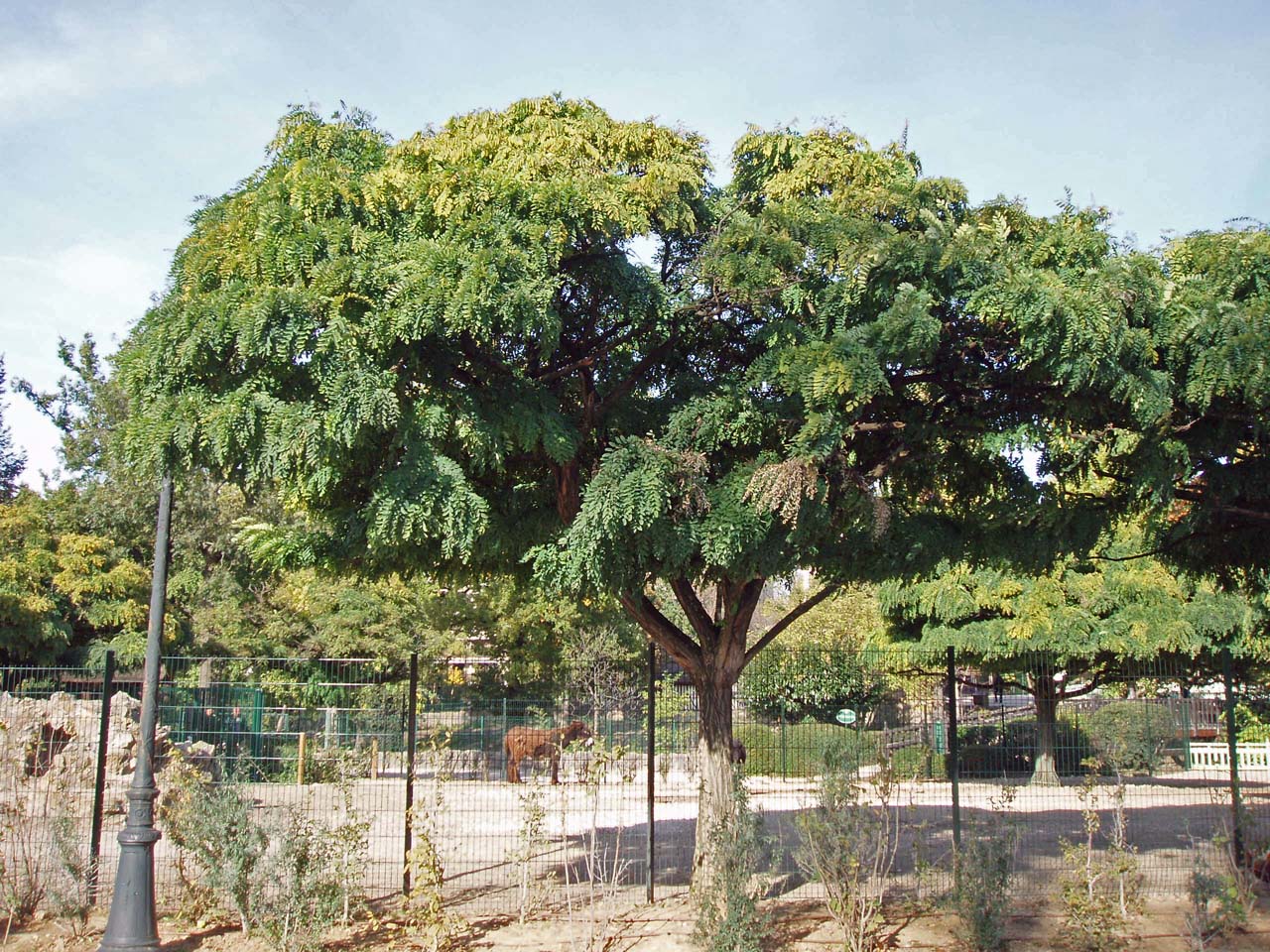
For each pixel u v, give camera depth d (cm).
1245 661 1789
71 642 2470
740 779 923
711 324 884
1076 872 899
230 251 773
